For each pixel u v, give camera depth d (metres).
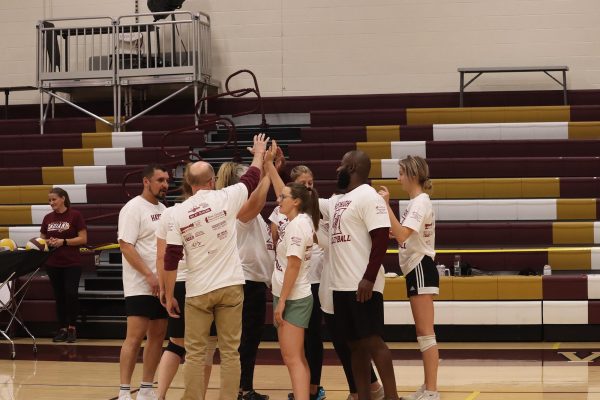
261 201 6.00
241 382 6.20
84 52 13.14
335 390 6.71
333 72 13.62
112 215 10.50
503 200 10.41
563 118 11.98
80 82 12.86
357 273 5.58
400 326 8.95
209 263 5.41
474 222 10.32
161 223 5.70
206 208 5.40
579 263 9.48
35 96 14.35
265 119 12.73
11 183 11.80
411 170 6.11
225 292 5.41
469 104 13.12
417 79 13.45
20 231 10.79
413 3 13.45
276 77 13.73
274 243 6.52
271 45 13.74
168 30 13.88
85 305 9.74
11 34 14.38
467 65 13.35
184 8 13.91
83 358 8.37
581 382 6.80
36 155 12.15
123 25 12.73
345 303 5.62
